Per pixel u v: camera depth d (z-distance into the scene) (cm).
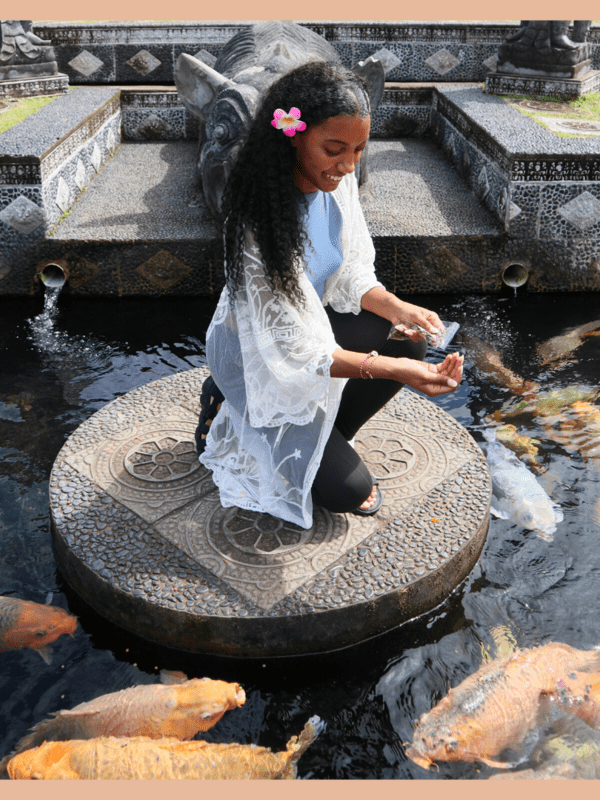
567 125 513
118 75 734
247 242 195
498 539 260
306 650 216
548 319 432
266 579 220
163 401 310
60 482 260
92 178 579
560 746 188
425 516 243
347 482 224
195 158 643
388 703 204
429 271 464
